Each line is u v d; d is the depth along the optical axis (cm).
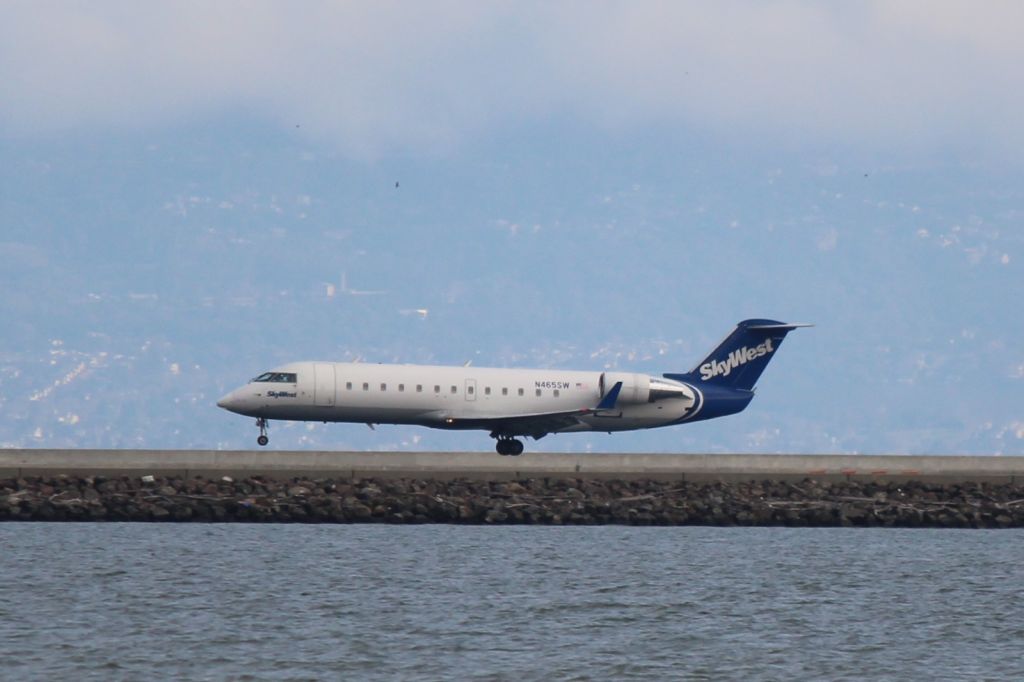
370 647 14900
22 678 13575
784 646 15425
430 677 13825
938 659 14950
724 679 14050
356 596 17275
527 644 15212
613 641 15450
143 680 13575
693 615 16862
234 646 14812
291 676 13788
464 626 15912
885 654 15150
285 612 16350
